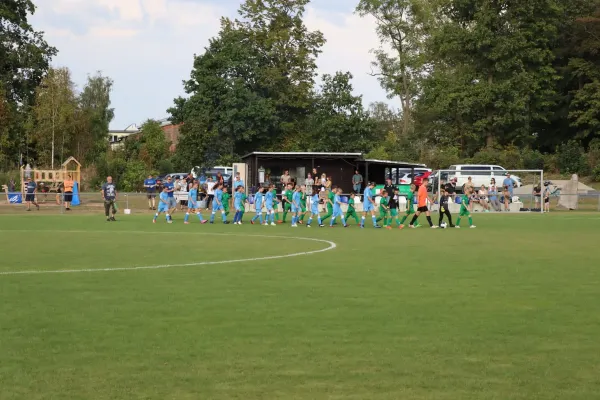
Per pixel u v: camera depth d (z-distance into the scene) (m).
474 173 56.31
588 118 72.94
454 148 71.19
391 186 33.06
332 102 66.19
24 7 76.62
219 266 17.19
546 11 71.69
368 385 7.59
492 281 14.77
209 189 47.31
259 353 8.83
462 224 34.62
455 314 11.24
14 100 75.31
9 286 13.91
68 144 70.25
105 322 10.57
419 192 32.59
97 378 7.81
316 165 48.44
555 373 8.05
